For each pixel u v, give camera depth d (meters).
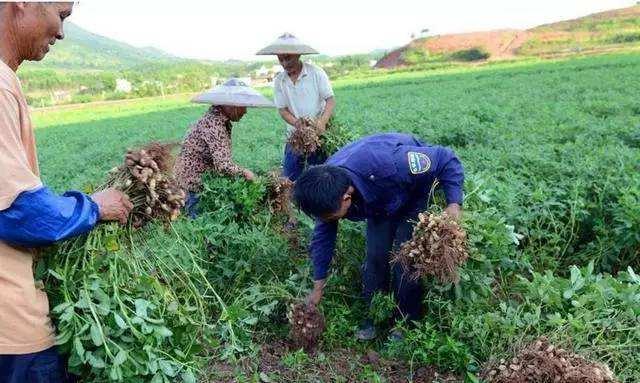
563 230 4.97
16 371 2.18
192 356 2.81
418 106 17.16
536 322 3.36
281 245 4.74
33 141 2.22
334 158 3.60
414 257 3.29
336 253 4.63
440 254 3.21
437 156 3.63
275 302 4.03
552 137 9.49
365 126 12.07
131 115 35.19
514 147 7.96
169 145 2.73
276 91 6.29
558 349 2.89
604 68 27.20
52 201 2.07
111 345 2.38
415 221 3.72
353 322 4.20
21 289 2.15
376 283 4.04
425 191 3.74
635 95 15.48
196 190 5.09
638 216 4.67
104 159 15.08
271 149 10.91
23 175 2.01
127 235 2.61
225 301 4.36
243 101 4.91
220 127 5.08
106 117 36.12
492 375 3.00
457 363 3.44
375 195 3.49
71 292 2.37
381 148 3.52
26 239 2.08
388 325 4.09
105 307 2.38
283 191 5.06
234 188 4.93
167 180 2.63
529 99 16.89
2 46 2.20
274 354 3.88
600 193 5.30
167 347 2.73
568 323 3.29
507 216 4.90
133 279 2.60
